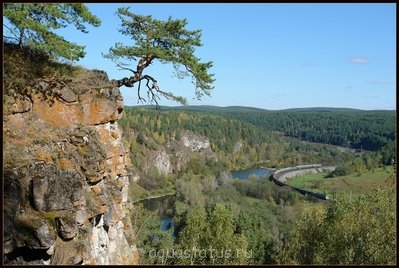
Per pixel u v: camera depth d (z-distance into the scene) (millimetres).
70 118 14875
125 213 19188
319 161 168250
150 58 20953
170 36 20688
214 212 36344
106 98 16375
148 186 113250
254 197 97750
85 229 12836
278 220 76438
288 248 27812
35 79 14523
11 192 10789
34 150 12672
